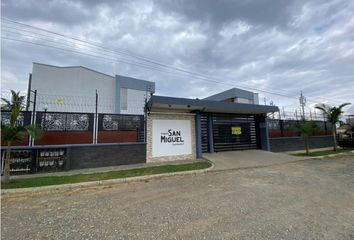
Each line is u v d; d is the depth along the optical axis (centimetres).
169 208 560
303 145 2192
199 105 1448
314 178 916
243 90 3238
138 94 2650
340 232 417
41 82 2125
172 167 1166
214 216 500
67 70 2253
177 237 398
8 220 493
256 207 559
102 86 2453
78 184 826
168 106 1460
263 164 1311
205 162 1338
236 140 1850
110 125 1283
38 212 547
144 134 1361
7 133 837
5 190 741
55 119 1166
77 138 1195
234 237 396
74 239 394
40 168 1075
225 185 808
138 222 470
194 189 756
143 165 1249
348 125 2531
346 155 1772
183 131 1503
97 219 491
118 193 724
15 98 904
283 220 474
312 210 537
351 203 591
